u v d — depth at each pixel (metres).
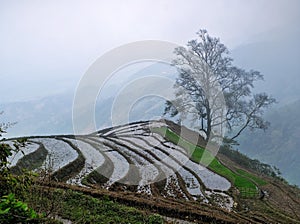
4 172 4.78
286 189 24.31
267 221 15.80
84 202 11.58
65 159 20.55
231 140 32.47
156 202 14.65
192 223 13.23
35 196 7.52
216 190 19.73
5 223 3.70
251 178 24.58
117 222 10.59
